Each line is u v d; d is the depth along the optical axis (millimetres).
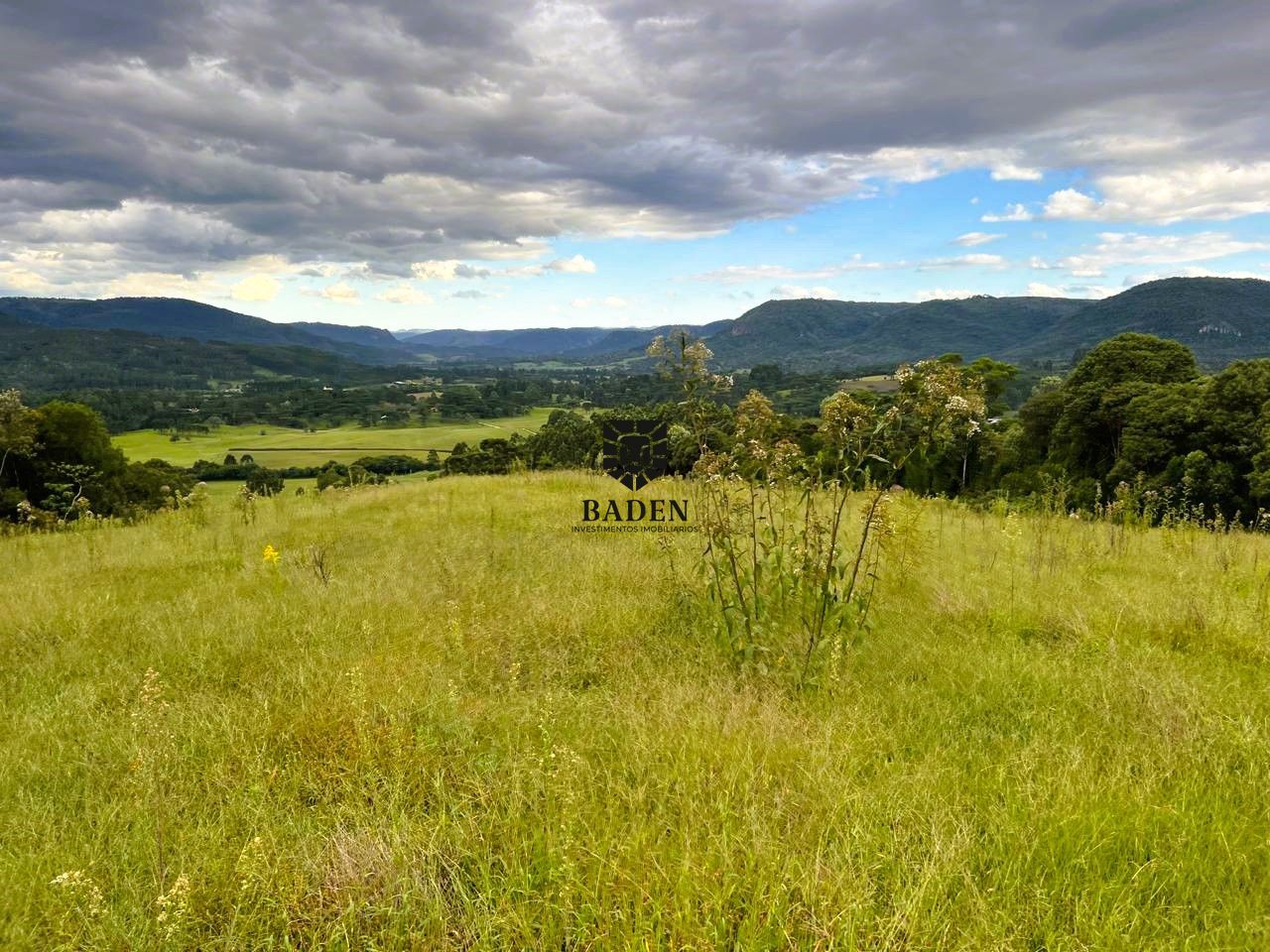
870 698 3979
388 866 2541
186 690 4289
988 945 2145
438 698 3895
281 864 2617
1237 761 3291
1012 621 5297
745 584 5008
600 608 5727
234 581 6965
